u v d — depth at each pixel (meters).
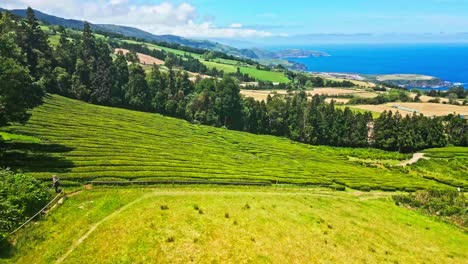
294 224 45.84
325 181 91.12
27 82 74.62
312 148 156.50
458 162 141.62
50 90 135.25
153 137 106.88
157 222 39.59
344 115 177.75
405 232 54.75
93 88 150.75
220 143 123.75
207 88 184.62
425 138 169.25
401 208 74.31
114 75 162.12
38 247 35.28
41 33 152.12
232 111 176.00
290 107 184.88
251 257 35.03
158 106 164.25
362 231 49.53
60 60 153.88
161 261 32.84
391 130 168.62
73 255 33.94
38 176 56.84
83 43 173.25
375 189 92.44
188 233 37.78
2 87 65.75
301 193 76.12
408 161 146.25
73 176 60.41
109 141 89.62
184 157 89.75
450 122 178.38
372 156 148.88
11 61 68.25
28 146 72.31
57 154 71.31
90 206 46.25
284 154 124.94
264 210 49.66
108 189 57.34
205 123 170.50
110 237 36.62
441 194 85.94
